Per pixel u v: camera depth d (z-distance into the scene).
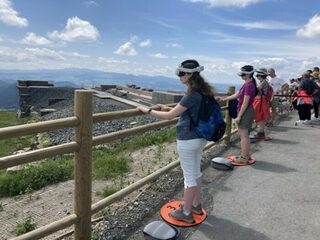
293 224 2.84
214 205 3.16
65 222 2.24
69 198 3.96
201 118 2.51
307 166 4.44
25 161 1.93
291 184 3.76
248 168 4.29
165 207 3.07
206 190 3.53
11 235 3.13
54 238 2.79
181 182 3.79
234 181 3.80
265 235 2.65
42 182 4.45
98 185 4.15
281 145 5.58
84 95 2.26
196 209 2.89
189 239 2.57
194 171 2.71
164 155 5.38
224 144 5.45
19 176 4.55
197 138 2.58
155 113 2.68
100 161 4.88
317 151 5.24
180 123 2.61
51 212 3.58
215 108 2.55
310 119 7.66
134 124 9.95
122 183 4.06
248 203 3.23
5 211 3.65
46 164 5.17
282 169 4.29
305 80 7.58
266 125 7.33
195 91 2.51
